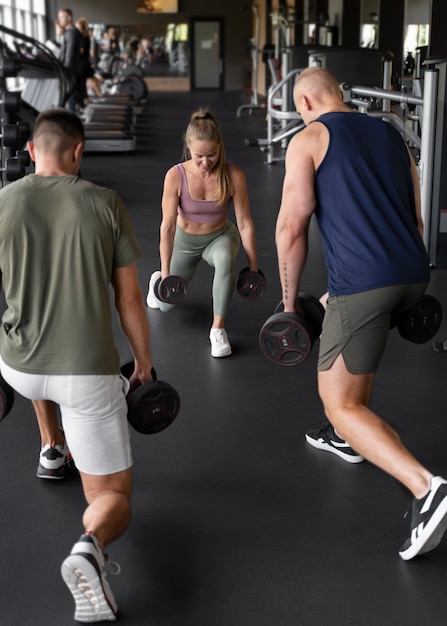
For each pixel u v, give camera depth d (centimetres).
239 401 311
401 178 224
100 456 194
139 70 1806
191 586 202
